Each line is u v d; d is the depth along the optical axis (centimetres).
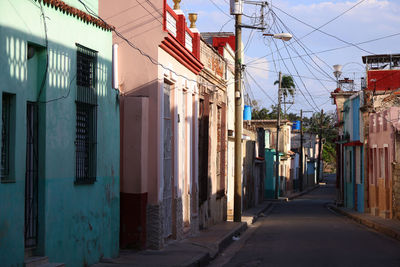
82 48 1040
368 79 3447
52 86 909
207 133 1991
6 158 792
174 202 1535
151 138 1345
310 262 1269
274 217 3012
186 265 1121
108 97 1155
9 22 785
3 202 762
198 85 1858
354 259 1312
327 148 10431
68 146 966
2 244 757
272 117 7825
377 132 2758
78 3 1031
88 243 1043
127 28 1369
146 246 1325
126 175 1306
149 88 1351
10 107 802
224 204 2416
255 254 1446
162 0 1355
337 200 4144
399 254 1405
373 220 2380
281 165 5803
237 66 2238
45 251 876
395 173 2397
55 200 912
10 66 787
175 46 1470
